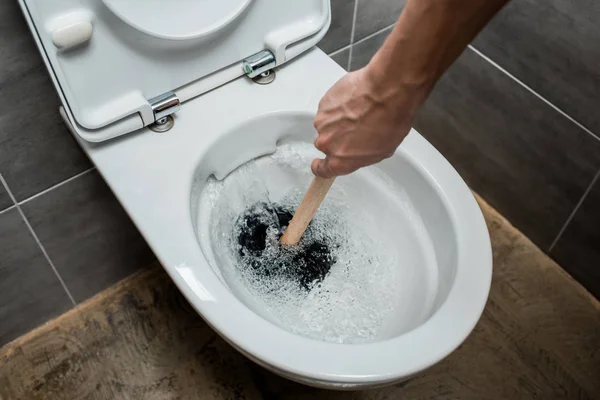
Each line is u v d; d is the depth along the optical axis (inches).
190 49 27.7
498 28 38.3
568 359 39.3
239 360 38.7
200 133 28.3
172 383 37.7
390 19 41.3
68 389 37.4
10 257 34.7
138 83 27.3
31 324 39.7
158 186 26.3
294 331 28.2
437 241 27.6
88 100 26.3
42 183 32.4
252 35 29.6
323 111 21.6
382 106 19.4
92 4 23.7
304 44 31.4
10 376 37.9
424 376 38.3
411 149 28.2
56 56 24.0
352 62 42.5
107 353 38.9
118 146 27.6
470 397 37.6
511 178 44.2
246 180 32.1
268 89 30.4
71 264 38.2
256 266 31.3
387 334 27.4
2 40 25.8
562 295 42.6
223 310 22.6
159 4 25.4
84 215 35.9
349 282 30.3
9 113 28.4
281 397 37.4
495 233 46.0
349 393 37.6
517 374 38.6
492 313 41.5
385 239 30.5
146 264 42.9
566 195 40.5
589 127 36.3
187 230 25.0
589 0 32.3
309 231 32.7
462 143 46.7
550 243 43.9
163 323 40.3
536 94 38.4
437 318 23.1
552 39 35.4
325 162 23.7
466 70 42.3
